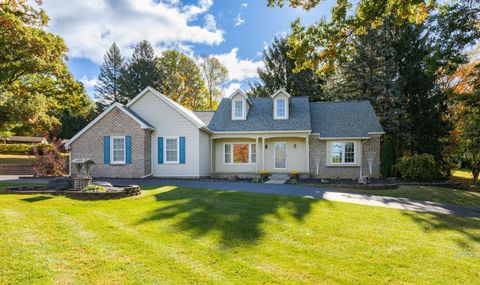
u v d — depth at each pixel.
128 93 45.62
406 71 24.23
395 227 7.41
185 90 50.06
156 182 15.61
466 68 20.97
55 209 7.68
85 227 6.38
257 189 13.12
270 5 11.30
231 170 21.27
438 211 9.91
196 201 9.41
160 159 19.00
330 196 11.77
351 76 25.23
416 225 7.70
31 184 13.22
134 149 18.03
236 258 5.07
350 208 9.33
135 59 47.69
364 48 24.64
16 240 5.38
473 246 6.20
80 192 9.53
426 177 17.94
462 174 29.27
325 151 20.05
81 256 4.90
